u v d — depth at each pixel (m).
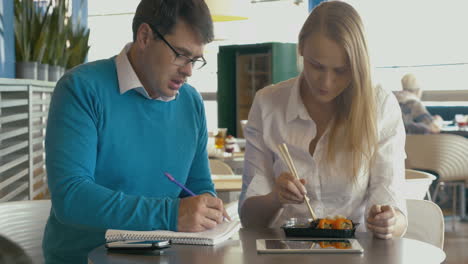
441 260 1.41
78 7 5.87
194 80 8.94
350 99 1.88
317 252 1.44
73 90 1.63
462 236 5.29
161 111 1.76
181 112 1.84
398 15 6.81
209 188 1.91
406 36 6.79
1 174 2.53
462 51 6.50
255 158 2.05
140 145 1.73
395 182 1.88
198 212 1.53
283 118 2.01
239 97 7.77
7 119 2.58
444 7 6.57
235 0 4.28
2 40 3.16
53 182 1.56
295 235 1.63
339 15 1.74
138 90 1.70
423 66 6.73
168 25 1.59
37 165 3.15
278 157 2.01
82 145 1.59
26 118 2.91
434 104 6.70
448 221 5.96
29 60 3.67
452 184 5.74
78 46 4.73
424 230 2.19
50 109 1.64
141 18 1.64
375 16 6.91
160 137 1.76
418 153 5.62
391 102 1.95
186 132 1.84
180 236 1.51
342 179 1.95
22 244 2.02
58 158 1.57
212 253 1.43
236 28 8.43
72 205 1.52
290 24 8.13
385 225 1.61
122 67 1.69
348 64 1.76
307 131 1.97
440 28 6.61
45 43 3.72
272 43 7.21
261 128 2.05
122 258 1.39
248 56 7.62
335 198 1.98
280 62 7.28
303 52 1.81
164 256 1.40
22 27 3.58
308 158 1.97
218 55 7.76
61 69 4.23
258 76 7.61
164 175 1.78
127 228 1.50
